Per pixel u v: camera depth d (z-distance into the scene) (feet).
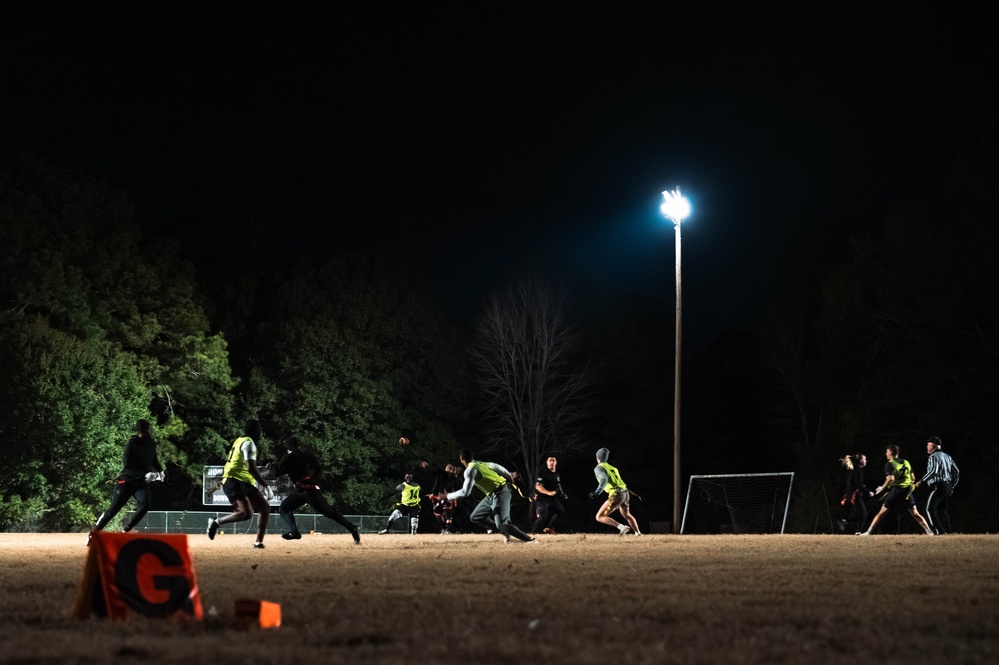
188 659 18.04
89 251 150.61
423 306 186.80
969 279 141.38
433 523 181.68
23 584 33.09
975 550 54.34
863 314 158.61
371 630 21.58
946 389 145.18
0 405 134.41
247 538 86.38
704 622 23.27
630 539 73.31
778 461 206.08
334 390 175.32
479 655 18.45
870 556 48.70
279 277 183.52
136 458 60.34
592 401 196.24
